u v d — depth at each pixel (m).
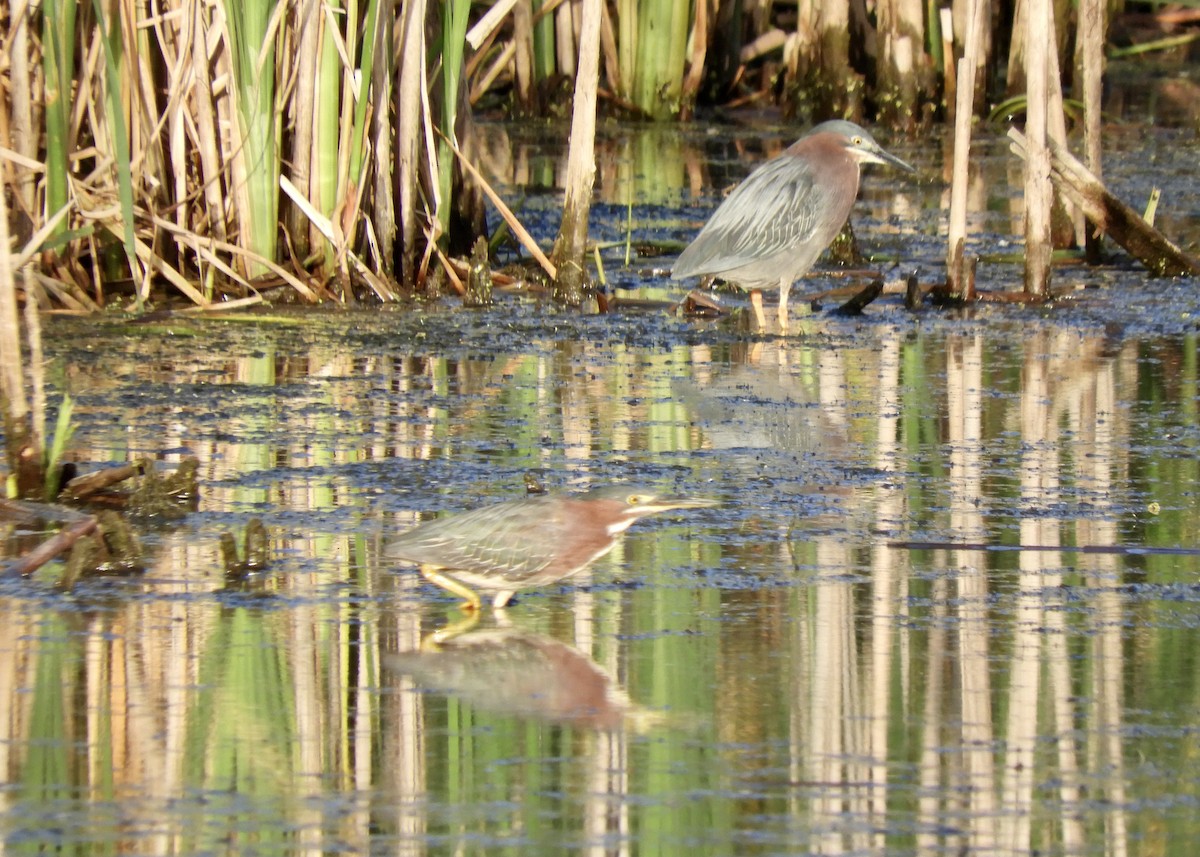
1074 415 13.10
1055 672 8.02
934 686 7.85
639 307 17.31
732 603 8.98
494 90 31.67
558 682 7.88
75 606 8.81
